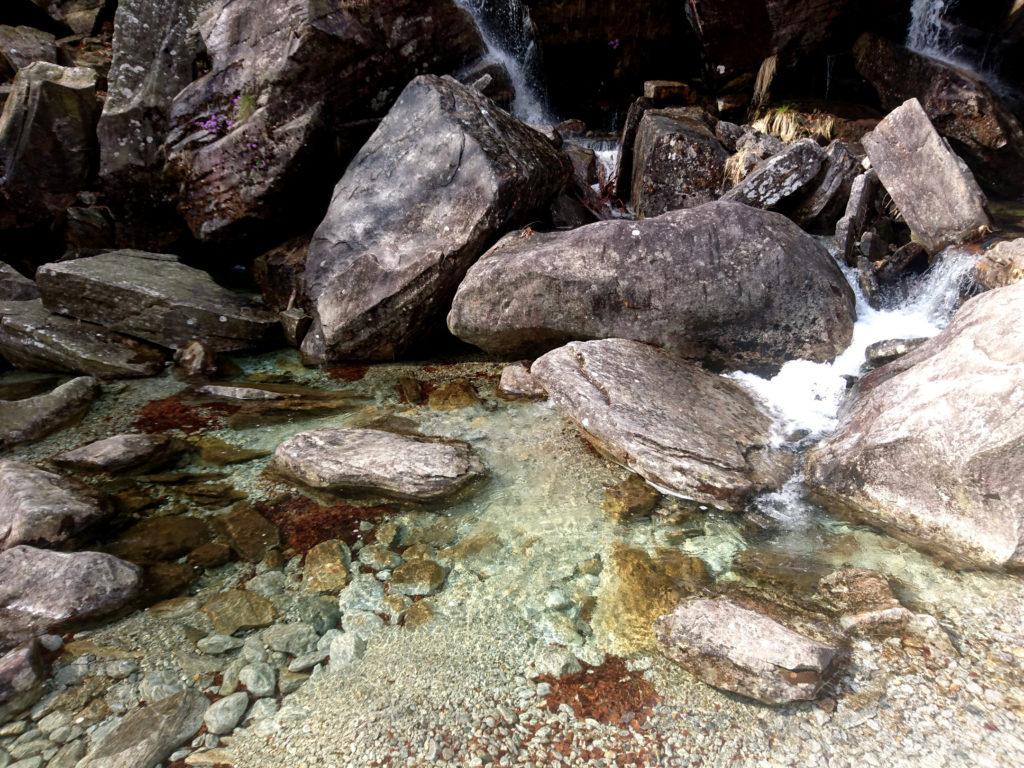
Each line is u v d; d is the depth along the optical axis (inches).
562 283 141.3
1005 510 96.7
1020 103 208.5
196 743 81.0
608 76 272.2
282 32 178.9
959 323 116.3
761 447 120.2
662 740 80.7
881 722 81.2
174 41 199.9
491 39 252.1
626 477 119.0
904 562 100.8
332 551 105.8
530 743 80.7
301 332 173.6
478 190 156.4
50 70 203.0
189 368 159.2
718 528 108.5
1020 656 87.0
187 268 184.9
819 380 134.6
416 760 79.3
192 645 91.7
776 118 222.4
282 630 93.7
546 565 102.9
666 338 140.8
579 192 207.6
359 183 173.6
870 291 153.6
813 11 213.6
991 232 153.5
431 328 163.0
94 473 123.1
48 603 93.4
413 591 99.4
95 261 173.8
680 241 140.2
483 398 144.4
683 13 246.4
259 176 186.1
